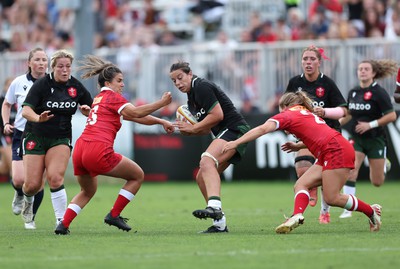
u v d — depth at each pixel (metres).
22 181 41.09
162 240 32.84
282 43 76.12
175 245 31.16
